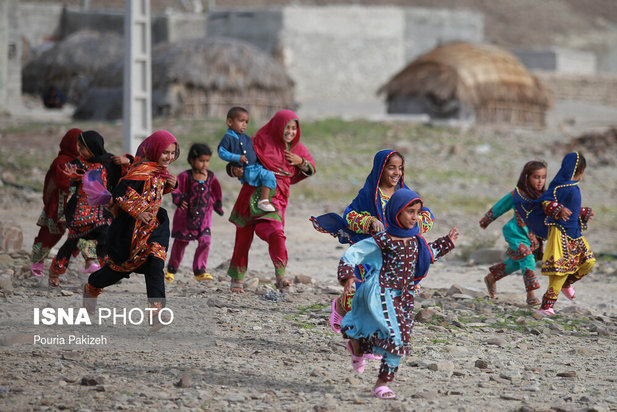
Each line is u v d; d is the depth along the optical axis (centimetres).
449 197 2905
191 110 4356
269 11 7325
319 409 715
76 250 1255
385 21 7725
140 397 739
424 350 966
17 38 4853
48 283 1210
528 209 1226
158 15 7994
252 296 1228
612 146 3988
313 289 1337
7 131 3469
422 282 1517
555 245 1183
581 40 12962
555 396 793
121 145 3291
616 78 8494
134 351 897
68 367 825
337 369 868
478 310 1223
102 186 941
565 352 991
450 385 822
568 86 8281
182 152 3150
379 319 754
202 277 1345
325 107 6450
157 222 943
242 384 795
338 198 2705
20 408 691
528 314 1208
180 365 850
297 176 1227
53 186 1193
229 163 1180
